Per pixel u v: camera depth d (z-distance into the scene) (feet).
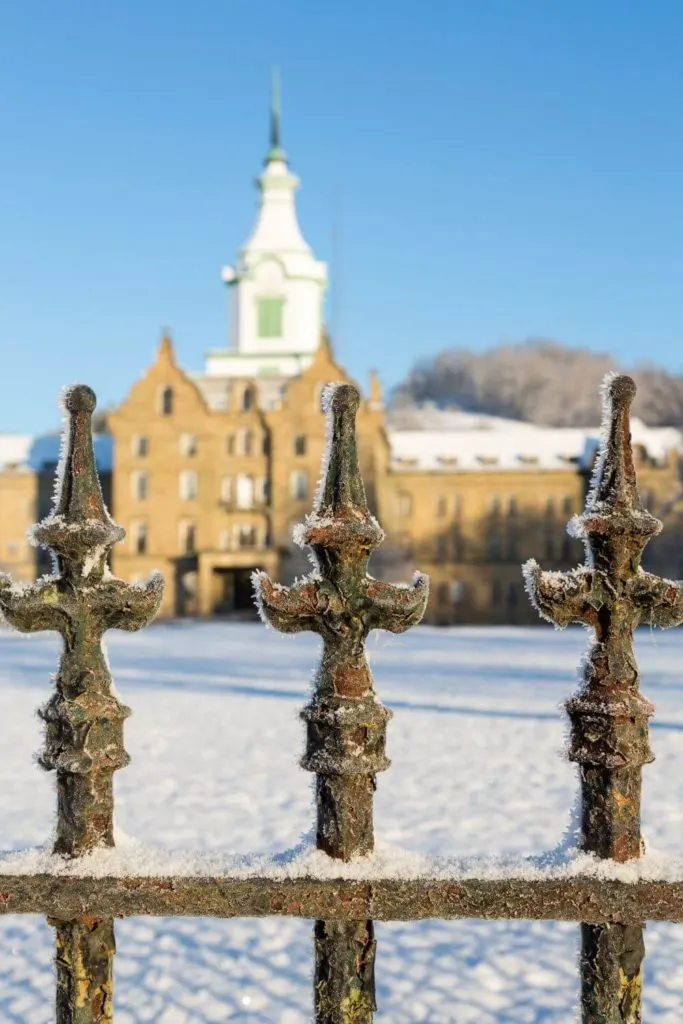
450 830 28.50
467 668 95.09
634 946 6.50
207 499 272.92
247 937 21.09
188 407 274.98
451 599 288.10
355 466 6.73
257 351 319.47
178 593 271.69
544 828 28.73
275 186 332.39
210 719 56.54
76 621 6.77
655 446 291.79
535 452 294.25
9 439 305.94
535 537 287.28
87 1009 6.54
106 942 6.64
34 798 32.96
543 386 446.60
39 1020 16.87
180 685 78.79
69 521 6.73
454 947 20.44
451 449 297.74
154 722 55.21
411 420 440.45
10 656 118.32
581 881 6.39
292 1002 17.67
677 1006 16.98
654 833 27.04
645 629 185.88
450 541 288.71
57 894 6.48
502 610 286.46
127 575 272.72
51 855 6.62
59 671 6.79
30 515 290.76
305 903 6.41
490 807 31.81
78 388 6.84
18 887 6.49
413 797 33.50
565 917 6.40
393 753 43.09
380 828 28.76
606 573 6.70
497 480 288.92
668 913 6.36
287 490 274.36
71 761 6.61
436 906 6.40
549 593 6.70
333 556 6.64
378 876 6.41
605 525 6.62
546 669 93.86
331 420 6.73
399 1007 17.49
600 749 6.58
